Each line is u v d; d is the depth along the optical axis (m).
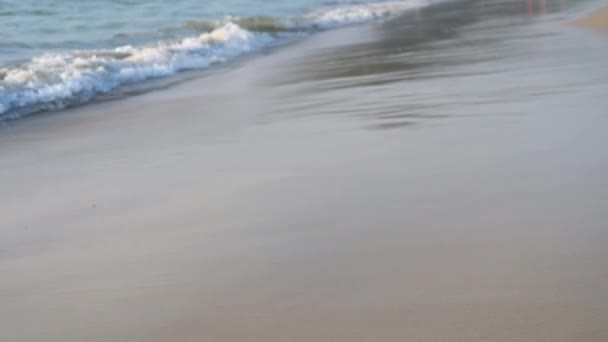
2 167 8.10
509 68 11.16
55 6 24.92
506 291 3.85
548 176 5.78
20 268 4.97
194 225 5.52
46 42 18.05
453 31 17.94
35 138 9.54
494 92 9.35
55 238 5.57
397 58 13.96
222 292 4.22
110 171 7.59
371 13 26.14
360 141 7.60
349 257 4.56
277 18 23.69
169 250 5.03
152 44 17.84
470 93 9.43
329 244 4.83
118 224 5.76
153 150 8.38
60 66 13.98
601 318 3.48
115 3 26.17
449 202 5.43
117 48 16.56
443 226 4.95
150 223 5.70
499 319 3.56
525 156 6.38
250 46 18.48
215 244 5.04
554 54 12.06
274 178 6.59
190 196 6.32
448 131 7.58
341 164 6.78
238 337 3.67
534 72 10.52
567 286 3.85
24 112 11.28
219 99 11.48
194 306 4.07
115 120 10.45
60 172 7.73
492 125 7.65
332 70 13.38
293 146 7.73
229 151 7.89
